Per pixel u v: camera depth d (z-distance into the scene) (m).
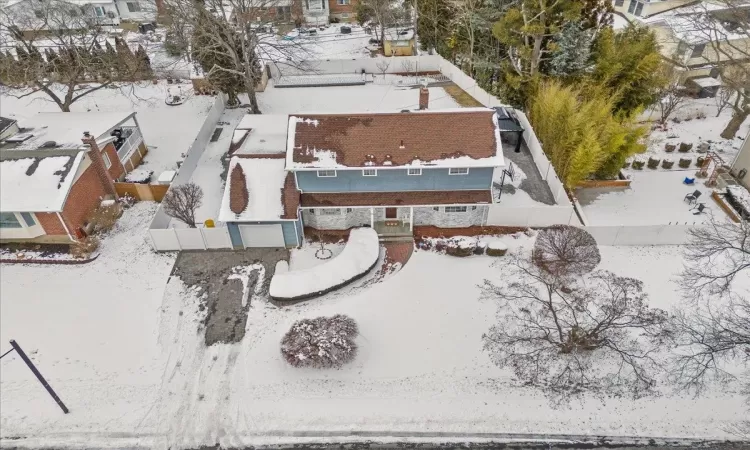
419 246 30.62
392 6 54.09
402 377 24.05
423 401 23.22
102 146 33.44
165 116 43.78
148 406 23.23
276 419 22.67
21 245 31.17
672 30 46.38
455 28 48.25
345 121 29.83
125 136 37.44
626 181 35.06
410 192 30.34
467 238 30.91
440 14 48.50
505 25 38.12
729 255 27.31
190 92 46.84
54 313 27.23
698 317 23.72
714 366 22.38
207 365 24.77
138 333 26.19
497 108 40.22
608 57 36.47
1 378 24.27
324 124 29.77
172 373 24.45
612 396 23.28
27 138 33.81
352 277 28.17
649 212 32.88
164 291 28.33
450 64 47.75
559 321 25.59
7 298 28.06
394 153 29.05
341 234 31.64
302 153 28.98
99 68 45.19
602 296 26.48
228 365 24.77
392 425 22.42
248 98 46.22
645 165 37.16
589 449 21.61
